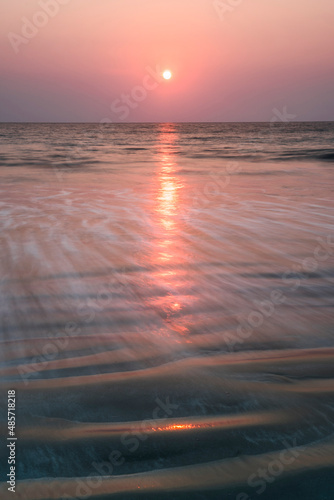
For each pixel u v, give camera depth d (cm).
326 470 206
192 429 235
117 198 1087
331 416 245
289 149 3191
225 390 272
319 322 377
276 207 950
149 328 365
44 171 1777
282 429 235
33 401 262
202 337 349
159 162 2295
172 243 639
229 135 7044
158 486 198
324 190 1215
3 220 798
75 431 234
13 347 332
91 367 302
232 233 704
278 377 288
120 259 558
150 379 286
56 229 727
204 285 468
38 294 438
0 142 4188
